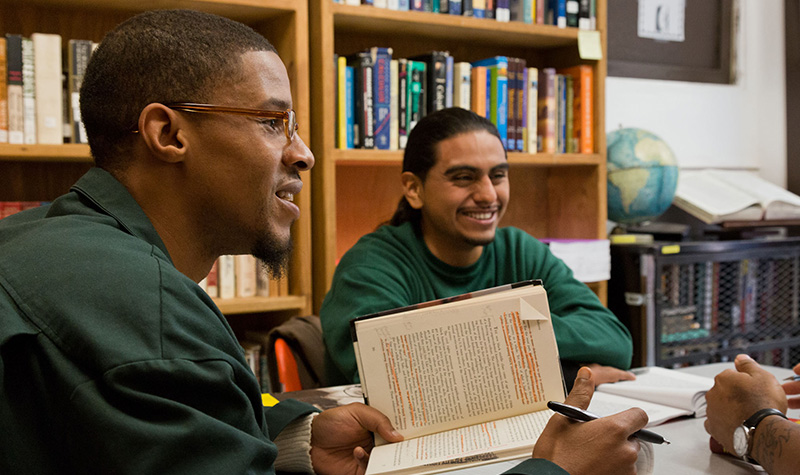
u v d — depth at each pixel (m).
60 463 0.53
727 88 3.10
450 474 0.75
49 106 1.68
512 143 2.20
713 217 2.47
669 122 2.95
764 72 3.15
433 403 0.83
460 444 0.77
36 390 0.53
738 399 0.82
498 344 0.84
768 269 2.50
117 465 0.49
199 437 0.51
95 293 0.54
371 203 2.37
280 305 1.89
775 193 2.68
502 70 2.17
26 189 1.90
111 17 1.96
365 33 2.27
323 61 1.92
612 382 1.19
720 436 0.83
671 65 2.97
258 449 0.54
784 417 0.78
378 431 0.81
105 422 0.50
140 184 0.67
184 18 0.69
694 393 0.99
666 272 2.29
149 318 0.53
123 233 0.62
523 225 2.60
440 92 2.09
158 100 0.66
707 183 2.77
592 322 1.36
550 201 2.61
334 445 0.83
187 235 0.69
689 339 2.33
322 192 1.95
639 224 2.54
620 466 0.64
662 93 2.93
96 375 0.51
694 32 3.03
